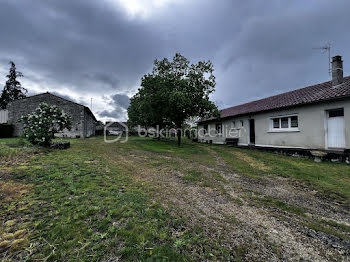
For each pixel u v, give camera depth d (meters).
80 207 2.50
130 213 2.45
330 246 1.97
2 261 1.49
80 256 1.60
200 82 12.60
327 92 7.75
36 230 1.93
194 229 2.20
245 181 4.51
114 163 5.84
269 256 1.76
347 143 6.61
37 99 18.28
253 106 13.12
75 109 18.95
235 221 2.47
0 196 2.68
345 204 3.19
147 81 12.31
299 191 3.82
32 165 4.50
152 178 4.45
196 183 4.21
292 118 8.92
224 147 12.28
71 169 4.39
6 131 16.36
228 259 1.69
